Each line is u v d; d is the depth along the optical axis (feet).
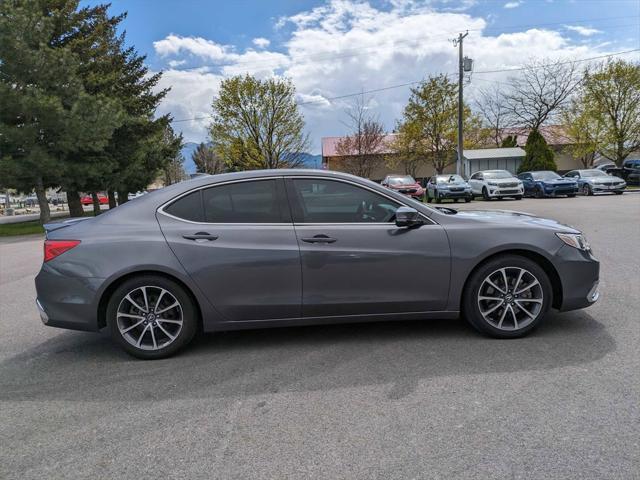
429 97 121.60
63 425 9.88
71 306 13.05
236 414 10.03
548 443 8.47
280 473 7.97
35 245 46.37
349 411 9.93
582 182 82.43
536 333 14.02
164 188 14.03
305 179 13.71
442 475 7.72
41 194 68.28
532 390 10.48
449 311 13.78
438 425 9.23
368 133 133.49
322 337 14.52
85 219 14.15
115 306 13.09
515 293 13.67
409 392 10.67
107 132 65.57
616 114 110.42
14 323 17.71
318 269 13.19
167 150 105.60
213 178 13.80
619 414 9.32
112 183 85.92
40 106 57.62
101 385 11.79
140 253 12.94
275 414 9.96
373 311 13.57
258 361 12.88
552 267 13.83
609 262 23.03
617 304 16.37
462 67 97.81
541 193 80.48
